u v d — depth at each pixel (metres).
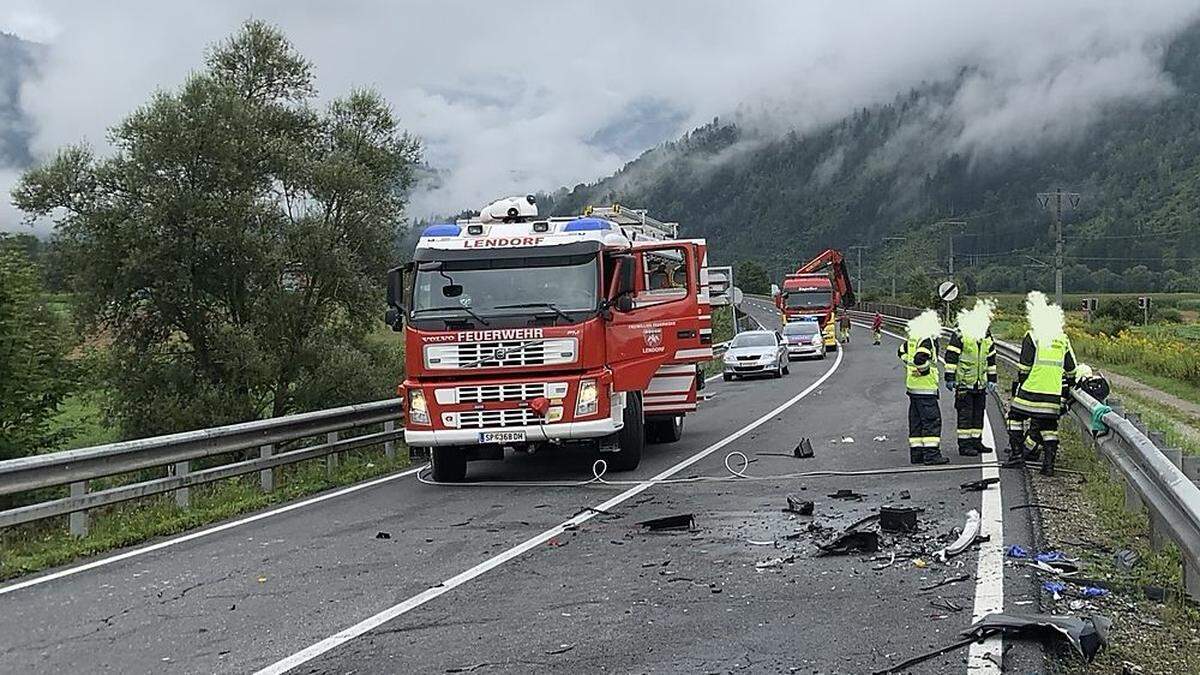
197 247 27.14
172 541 9.95
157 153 26.48
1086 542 8.21
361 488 13.09
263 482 13.24
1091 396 11.67
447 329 12.16
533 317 12.11
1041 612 6.26
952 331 13.55
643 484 12.05
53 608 7.43
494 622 6.49
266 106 28.75
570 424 12.07
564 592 7.18
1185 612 6.28
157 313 27.56
